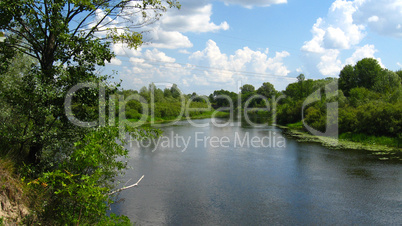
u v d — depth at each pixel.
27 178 6.62
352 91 35.66
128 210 9.85
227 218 9.41
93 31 8.14
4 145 7.20
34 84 7.29
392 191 11.81
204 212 9.80
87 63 8.08
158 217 9.38
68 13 7.95
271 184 12.87
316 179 13.57
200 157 18.45
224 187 12.44
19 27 8.41
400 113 22.73
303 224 9.04
